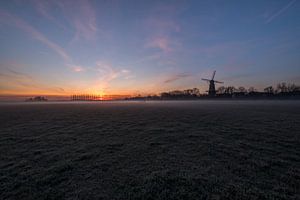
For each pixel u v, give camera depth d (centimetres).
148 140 1413
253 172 829
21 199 645
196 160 988
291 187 696
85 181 765
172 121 2380
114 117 2902
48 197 653
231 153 1093
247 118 2591
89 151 1160
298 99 13275
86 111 4197
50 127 2025
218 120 2425
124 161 984
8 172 855
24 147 1262
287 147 1197
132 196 653
